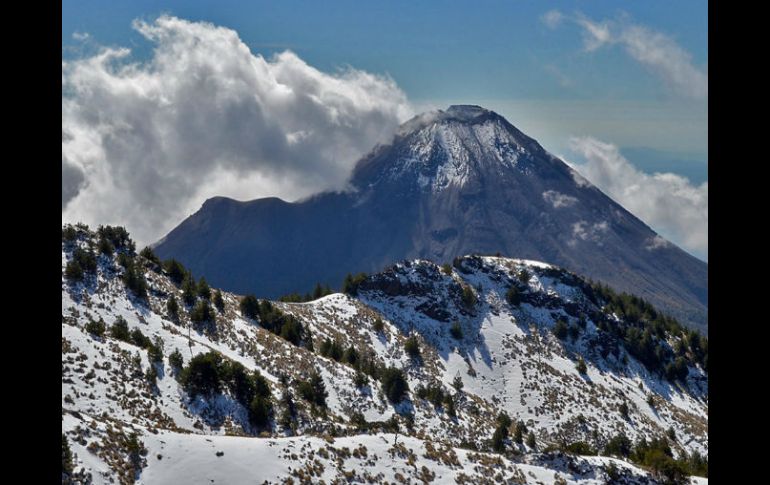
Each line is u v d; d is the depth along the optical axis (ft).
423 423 402.52
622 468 242.99
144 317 392.27
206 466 192.34
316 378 389.60
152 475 187.21
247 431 294.66
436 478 216.74
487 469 227.40
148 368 301.43
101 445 187.42
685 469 294.46
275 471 196.85
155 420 272.92
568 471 240.53
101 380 280.72
